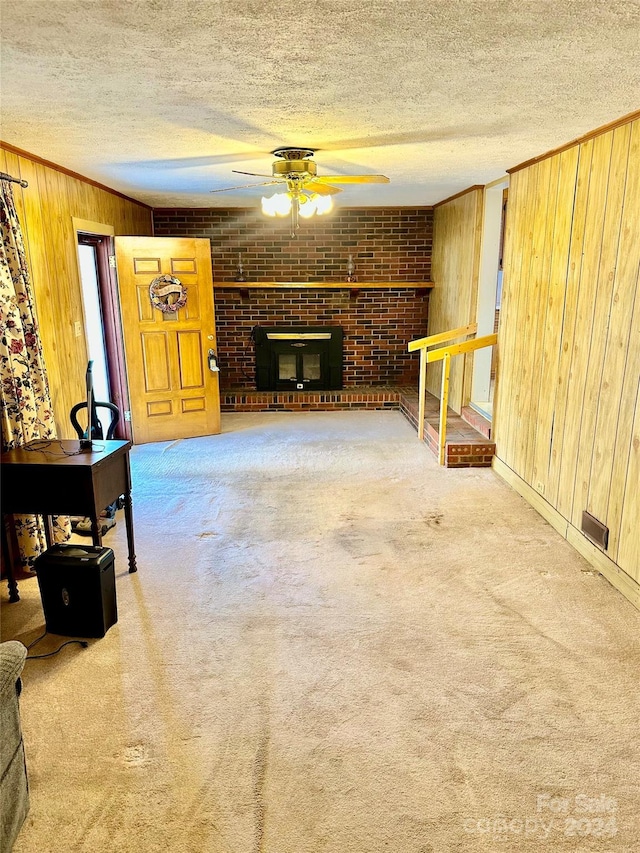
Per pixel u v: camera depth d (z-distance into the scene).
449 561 3.30
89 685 2.32
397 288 7.18
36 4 1.58
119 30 1.77
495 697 2.24
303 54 1.98
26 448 2.92
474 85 2.35
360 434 5.98
